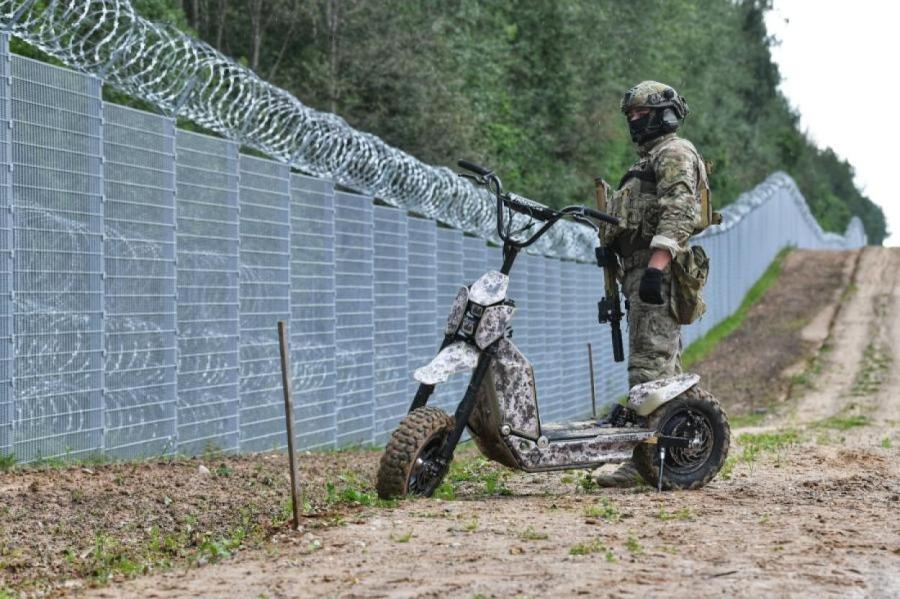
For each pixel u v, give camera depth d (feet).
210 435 46.39
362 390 59.88
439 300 71.00
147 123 42.63
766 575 21.18
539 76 163.94
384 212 62.85
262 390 50.31
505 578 21.12
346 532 26.18
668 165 34.14
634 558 22.70
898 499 32.65
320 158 54.90
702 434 34.94
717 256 183.73
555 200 156.04
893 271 238.48
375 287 61.87
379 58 114.32
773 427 84.69
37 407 37.22
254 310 49.80
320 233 55.11
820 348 159.74
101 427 39.88
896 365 140.56
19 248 36.60
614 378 112.68
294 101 50.67
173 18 78.59
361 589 20.59
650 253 34.83
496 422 32.55
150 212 42.70
